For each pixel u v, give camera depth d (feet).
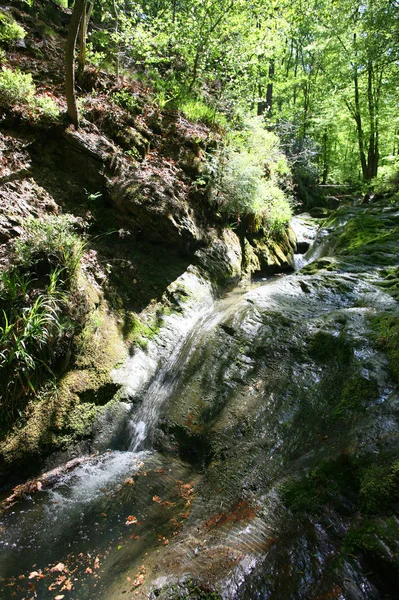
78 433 13.37
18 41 25.38
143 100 27.58
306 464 10.86
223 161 26.91
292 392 13.80
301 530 9.09
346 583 7.66
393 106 54.13
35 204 17.46
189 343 17.99
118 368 15.51
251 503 10.42
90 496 11.82
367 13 40.45
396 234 30.60
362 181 63.52
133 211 20.79
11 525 10.71
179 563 8.99
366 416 11.45
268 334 16.88
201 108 31.01
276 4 30.48
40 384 13.21
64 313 14.51
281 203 33.37
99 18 38.99
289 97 81.00
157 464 13.32
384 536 8.00
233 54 32.27
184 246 22.41
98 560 9.77
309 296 20.66
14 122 19.92
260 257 29.73
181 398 15.33
